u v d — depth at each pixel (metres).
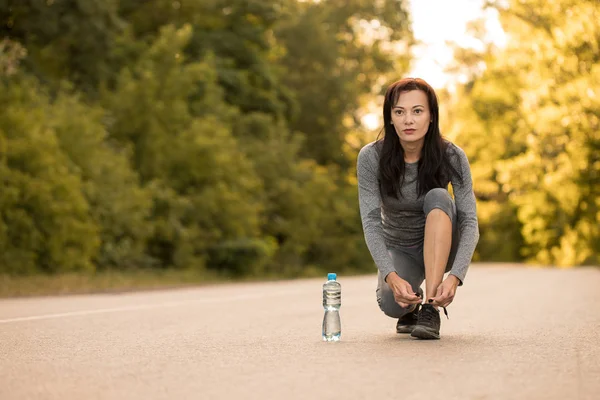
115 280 21.53
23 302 13.57
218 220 30.62
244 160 32.34
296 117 47.97
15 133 22.48
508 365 5.40
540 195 43.59
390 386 4.69
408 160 7.03
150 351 6.50
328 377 5.04
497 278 22.72
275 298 14.44
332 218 40.59
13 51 30.06
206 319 9.80
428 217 6.82
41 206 21.98
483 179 59.47
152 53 32.16
